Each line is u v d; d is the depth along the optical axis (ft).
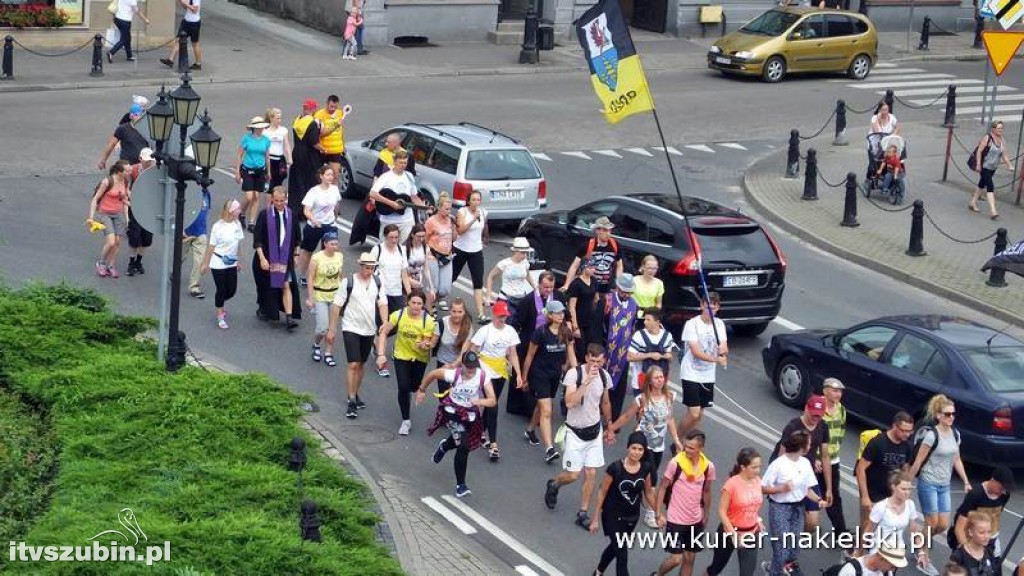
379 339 126.11
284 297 149.07
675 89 293.02
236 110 239.50
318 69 279.28
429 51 306.14
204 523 91.71
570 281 139.33
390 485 116.88
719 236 155.84
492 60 302.04
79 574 84.58
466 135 190.29
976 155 214.28
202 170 122.62
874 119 224.12
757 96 291.38
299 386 135.54
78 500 95.76
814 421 108.47
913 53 348.18
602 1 131.85
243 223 180.65
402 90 269.64
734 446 130.41
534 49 300.81
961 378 126.62
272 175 184.65
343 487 108.17
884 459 111.04
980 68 339.98
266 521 94.68
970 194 227.61
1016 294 182.80
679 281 152.76
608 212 164.45
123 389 115.44
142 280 159.43
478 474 121.19
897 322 134.92
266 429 111.86
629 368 131.75
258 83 264.93
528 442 128.67
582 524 112.78
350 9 289.94
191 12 262.67
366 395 135.33
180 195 120.88
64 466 101.71
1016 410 123.54
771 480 104.17
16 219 175.32
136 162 174.19
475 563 104.01
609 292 141.59
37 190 187.52
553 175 222.69
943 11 379.14
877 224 209.87
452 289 168.45
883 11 373.61
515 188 186.70
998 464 123.95
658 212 158.71
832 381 110.83
